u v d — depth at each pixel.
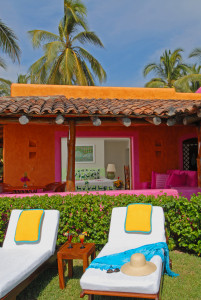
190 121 7.12
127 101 9.19
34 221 4.84
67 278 4.61
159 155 10.98
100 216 5.98
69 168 7.50
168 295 3.88
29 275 3.87
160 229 4.83
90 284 3.30
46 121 7.55
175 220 5.67
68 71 19.50
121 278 3.28
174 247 5.96
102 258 3.97
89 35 21.06
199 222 5.36
